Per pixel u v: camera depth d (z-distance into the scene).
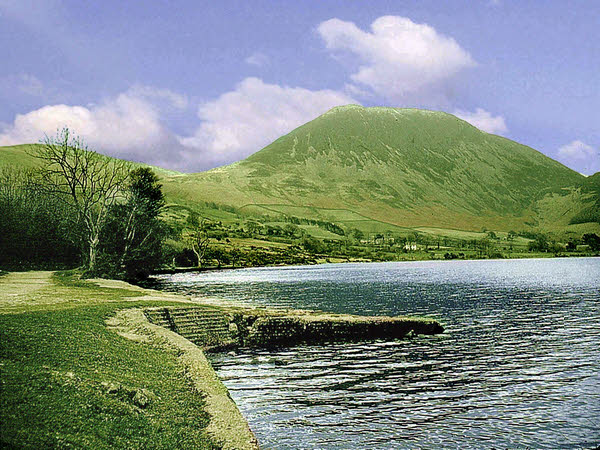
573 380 29.09
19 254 85.94
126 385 16.42
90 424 12.74
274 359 34.44
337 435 20.33
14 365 15.18
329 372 30.75
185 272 153.38
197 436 14.41
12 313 26.16
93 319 26.39
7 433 10.94
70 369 16.12
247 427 15.36
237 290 89.56
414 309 64.88
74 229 72.31
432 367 32.22
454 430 21.03
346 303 71.31
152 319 33.16
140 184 94.69
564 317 56.66
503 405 24.50
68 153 71.00
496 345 39.59
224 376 29.83
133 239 82.06
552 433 20.89
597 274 145.38
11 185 98.50
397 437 20.36
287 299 75.81
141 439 13.03
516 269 182.00
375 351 37.16
